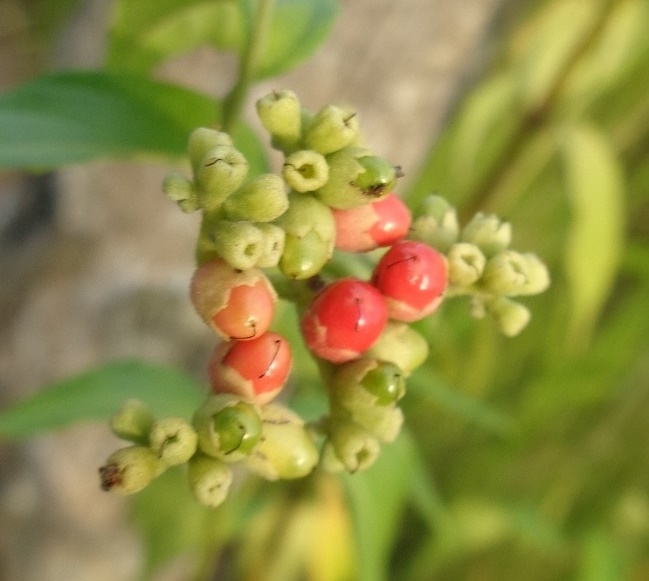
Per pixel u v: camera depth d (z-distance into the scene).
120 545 0.17
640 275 0.22
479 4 0.16
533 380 0.22
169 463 0.08
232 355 0.08
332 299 0.09
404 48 0.15
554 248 0.22
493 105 0.18
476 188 0.19
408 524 0.24
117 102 0.10
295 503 0.21
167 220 0.15
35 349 0.16
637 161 0.23
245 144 0.11
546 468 0.23
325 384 0.09
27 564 0.17
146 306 0.16
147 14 0.12
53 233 0.16
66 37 0.16
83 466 0.17
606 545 0.20
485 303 0.10
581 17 0.17
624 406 0.22
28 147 0.10
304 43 0.11
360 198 0.08
